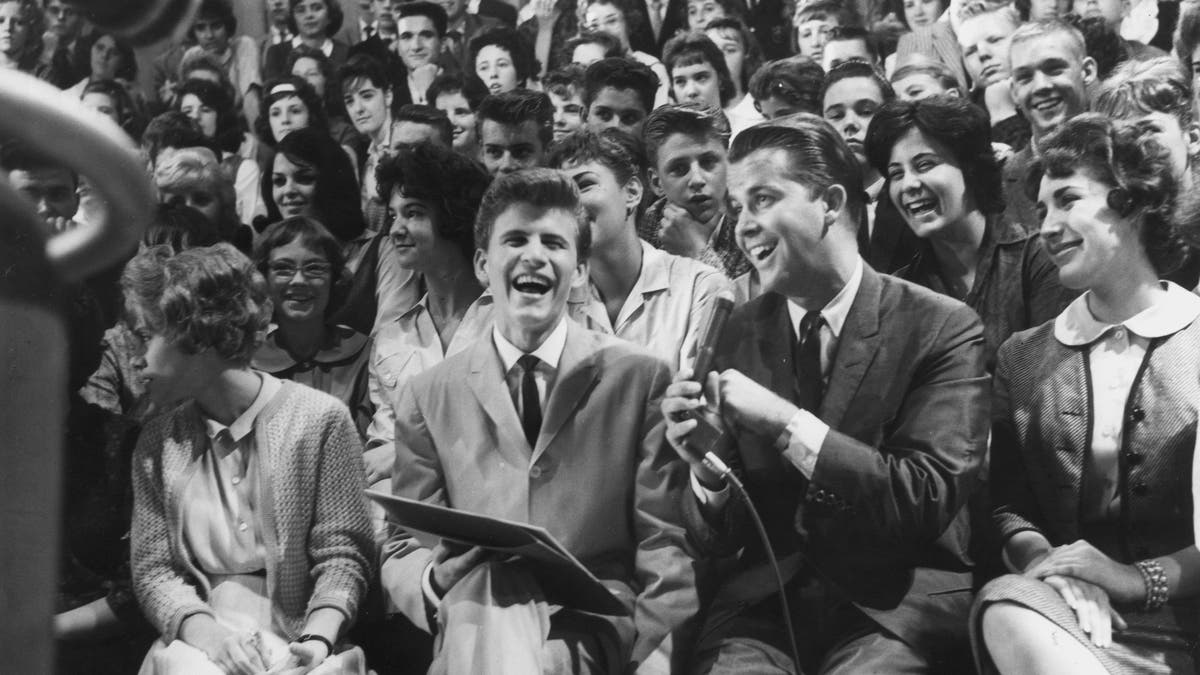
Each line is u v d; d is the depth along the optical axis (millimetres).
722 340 2957
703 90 4152
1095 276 2766
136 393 3551
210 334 2906
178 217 4098
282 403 3000
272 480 2941
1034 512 2824
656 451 2826
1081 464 2754
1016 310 3201
